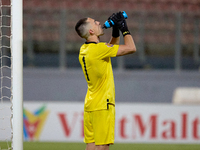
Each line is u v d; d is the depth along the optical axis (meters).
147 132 22.31
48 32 33.25
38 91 31.06
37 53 33.38
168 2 36.16
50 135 22.08
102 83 9.80
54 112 22.17
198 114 22.61
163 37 34.03
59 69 32.56
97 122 9.79
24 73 31.34
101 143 9.75
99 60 9.64
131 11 33.16
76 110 22.23
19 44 10.27
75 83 31.52
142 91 31.55
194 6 36.41
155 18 33.44
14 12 10.27
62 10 31.30
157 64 33.97
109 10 32.78
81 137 22.16
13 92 10.23
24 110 22.00
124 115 22.23
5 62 30.72
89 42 9.93
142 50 33.78
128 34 9.74
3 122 20.41
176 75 31.98
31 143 21.28
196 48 34.06
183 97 26.61
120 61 32.19
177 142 22.42
